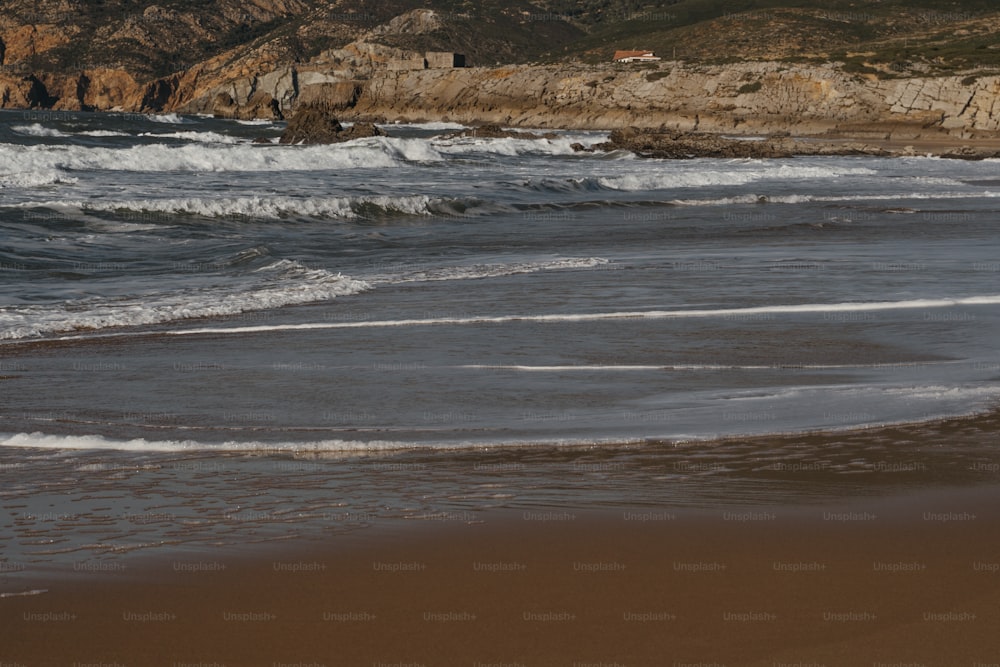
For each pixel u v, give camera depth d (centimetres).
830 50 19312
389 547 547
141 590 487
